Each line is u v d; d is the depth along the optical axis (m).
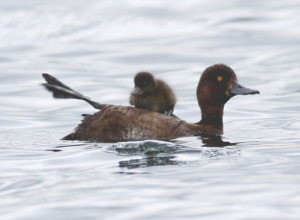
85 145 11.88
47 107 16.88
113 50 22.56
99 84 19.00
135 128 12.16
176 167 10.09
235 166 10.06
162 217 7.97
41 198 8.78
